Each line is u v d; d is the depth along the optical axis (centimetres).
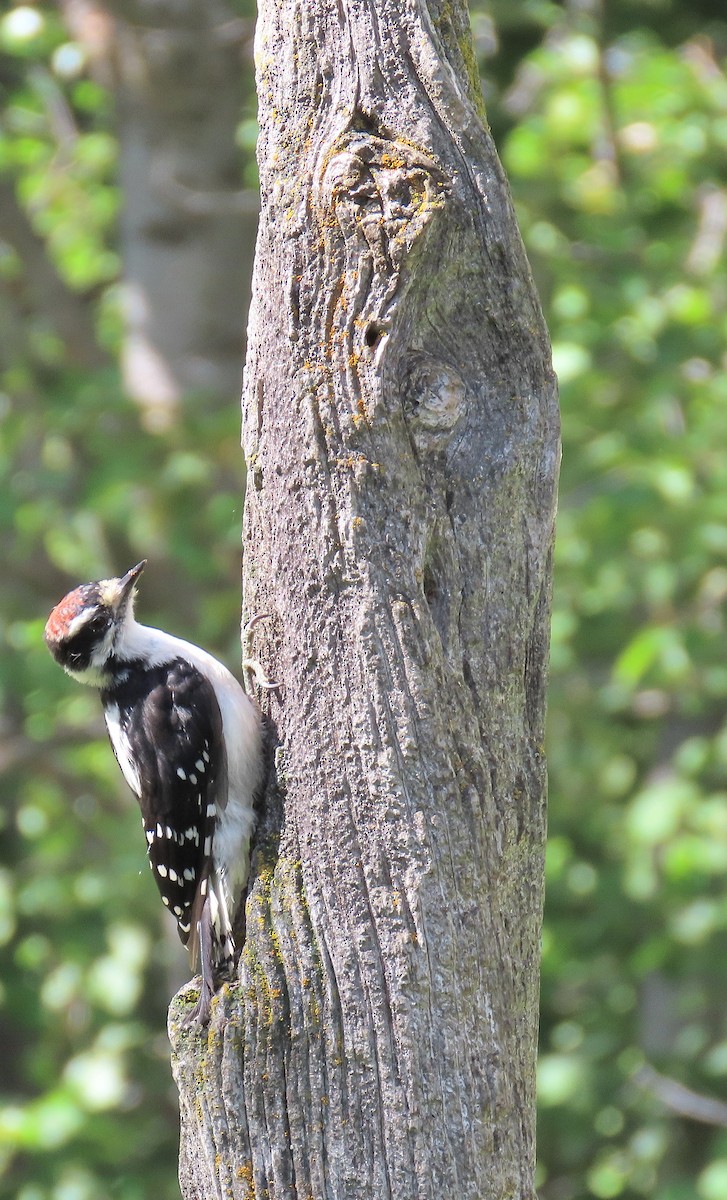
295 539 566
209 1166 568
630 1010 1563
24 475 1434
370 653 554
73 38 1395
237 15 1360
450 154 542
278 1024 559
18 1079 1878
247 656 612
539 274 1463
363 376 547
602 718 1505
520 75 1672
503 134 1628
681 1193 1235
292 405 560
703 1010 1492
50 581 1537
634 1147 1353
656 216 1559
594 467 1324
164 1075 1570
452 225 539
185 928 715
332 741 563
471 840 554
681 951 1411
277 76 563
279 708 596
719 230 1529
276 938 566
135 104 1395
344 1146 550
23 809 1602
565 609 1347
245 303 1438
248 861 599
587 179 1520
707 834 1277
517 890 572
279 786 589
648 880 1368
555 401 568
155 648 750
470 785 555
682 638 1308
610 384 1376
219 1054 567
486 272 550
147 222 1418
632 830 1259
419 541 552
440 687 553
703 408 1379
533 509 566
